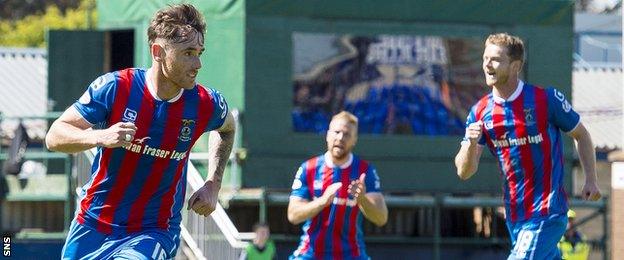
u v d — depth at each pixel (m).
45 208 73.81
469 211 81.25
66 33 78.31
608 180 108.75
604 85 119.69
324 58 75.00
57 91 77.94
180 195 26.47
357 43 75.50
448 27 77.00
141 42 75.44
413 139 76.62
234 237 47.75
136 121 25.09
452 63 77.19
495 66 34.09
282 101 73.94
